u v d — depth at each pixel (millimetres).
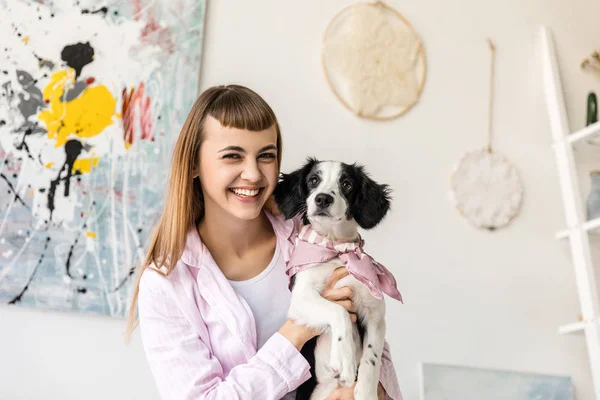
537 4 2791
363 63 2533
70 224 2252
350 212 1521
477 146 2633
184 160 1411
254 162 1350
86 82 2314
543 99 2738
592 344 2424
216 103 1379
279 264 1508
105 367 2215
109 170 2295
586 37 2820
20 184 2248
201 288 1404
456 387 2402
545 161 2701
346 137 2488
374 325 1454
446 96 2629
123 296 2242
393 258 2475
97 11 2346
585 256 2508
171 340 1352
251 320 1394
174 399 1315
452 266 2525
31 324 2207
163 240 1430
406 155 2543
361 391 1346
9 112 2271
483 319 2521
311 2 2537
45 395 2178
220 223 1439
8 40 2293
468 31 2695
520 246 2619
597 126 2490
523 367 2521
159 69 2355
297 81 2479
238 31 2459
